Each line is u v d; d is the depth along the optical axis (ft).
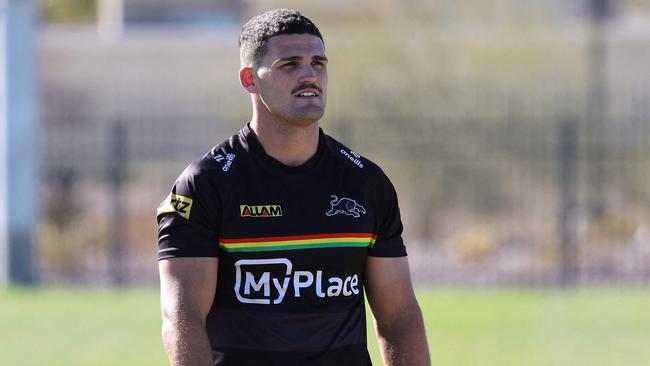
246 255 40.11
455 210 223.92
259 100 41.16
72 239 198.29
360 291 41.75
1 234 163.22
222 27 312.09
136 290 160.66
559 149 202.69
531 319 129.08
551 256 194.59
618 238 199.82
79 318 129.80
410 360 42.68
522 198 223.92
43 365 100.17
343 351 40.70
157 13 317.83
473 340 113.60
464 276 179.32
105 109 271.28
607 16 294.46
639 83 250.98
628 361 102.78
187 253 40.06
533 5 249.75
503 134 222.07
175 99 263.08
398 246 42.65
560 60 243.60
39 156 189.57
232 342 40.19
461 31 246.06
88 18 342.64
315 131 41.39
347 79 236.84
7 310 136.67
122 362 101.60
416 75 237.04
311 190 40.81
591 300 146.20
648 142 213.87
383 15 248.32
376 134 222.89
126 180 201.77
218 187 40.29
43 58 274.57
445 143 221.87
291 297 40.19
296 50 40.34
